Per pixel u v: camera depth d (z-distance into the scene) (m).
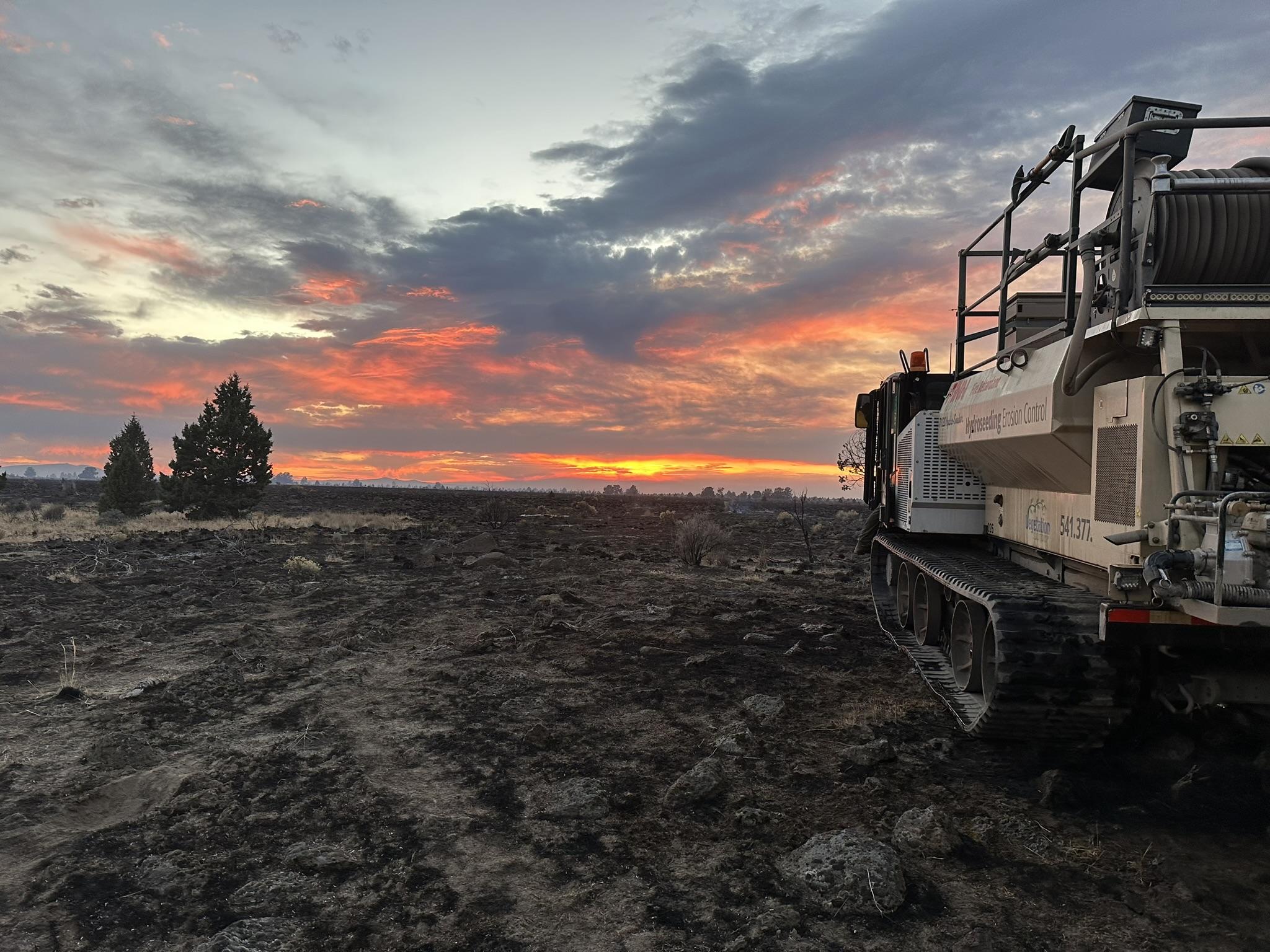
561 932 3.60
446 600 12.91
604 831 4.65
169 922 3.68
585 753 5.96
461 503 53.25
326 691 7.58
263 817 4.81
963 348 8.93
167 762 5.74
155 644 9.64
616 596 13.39
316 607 12.20
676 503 60.47
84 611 11.88
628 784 5.36
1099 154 5.59
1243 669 5.22
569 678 8.09
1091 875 4.13
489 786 5.33
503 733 6.39
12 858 4.30
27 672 8.26
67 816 4.86
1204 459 4.51
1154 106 5.21
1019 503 7.29
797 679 8.09
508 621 11.09
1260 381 4.48
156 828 4.67
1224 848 4.44
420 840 4.51
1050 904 3.84
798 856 4.21
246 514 32.69
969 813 4.88
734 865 4.22
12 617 11.30
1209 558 4.28
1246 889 3.99
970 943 3.48
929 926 3.63
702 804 5.04
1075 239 5.82
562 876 4.12
